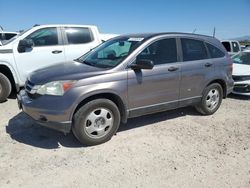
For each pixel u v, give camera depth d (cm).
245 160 416
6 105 664
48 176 357
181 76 532
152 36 509
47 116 411
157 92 502
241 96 836
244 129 543
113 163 394
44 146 441
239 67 845
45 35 746
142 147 446
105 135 451
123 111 470
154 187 340
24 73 714
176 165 393
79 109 421
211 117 609
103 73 439
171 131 518
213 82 609
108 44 550
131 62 466
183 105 558
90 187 337
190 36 566
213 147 456
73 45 780
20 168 374
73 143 454
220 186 347
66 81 412
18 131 500
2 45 694
